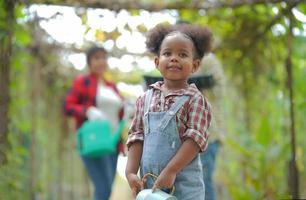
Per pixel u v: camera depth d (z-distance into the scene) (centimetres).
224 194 784
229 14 605
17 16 542
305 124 750
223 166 759
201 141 302
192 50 316
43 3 551
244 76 679
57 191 889
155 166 307
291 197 523
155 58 335
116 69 826
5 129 479
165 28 333
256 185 699
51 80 806
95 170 580
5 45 487
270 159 711
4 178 491
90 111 573
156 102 314
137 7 564
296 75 687
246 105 714
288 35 517
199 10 571
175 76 310
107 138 568
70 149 893
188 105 308
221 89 479
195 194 311
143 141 321
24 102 683
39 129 841
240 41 633
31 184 702
